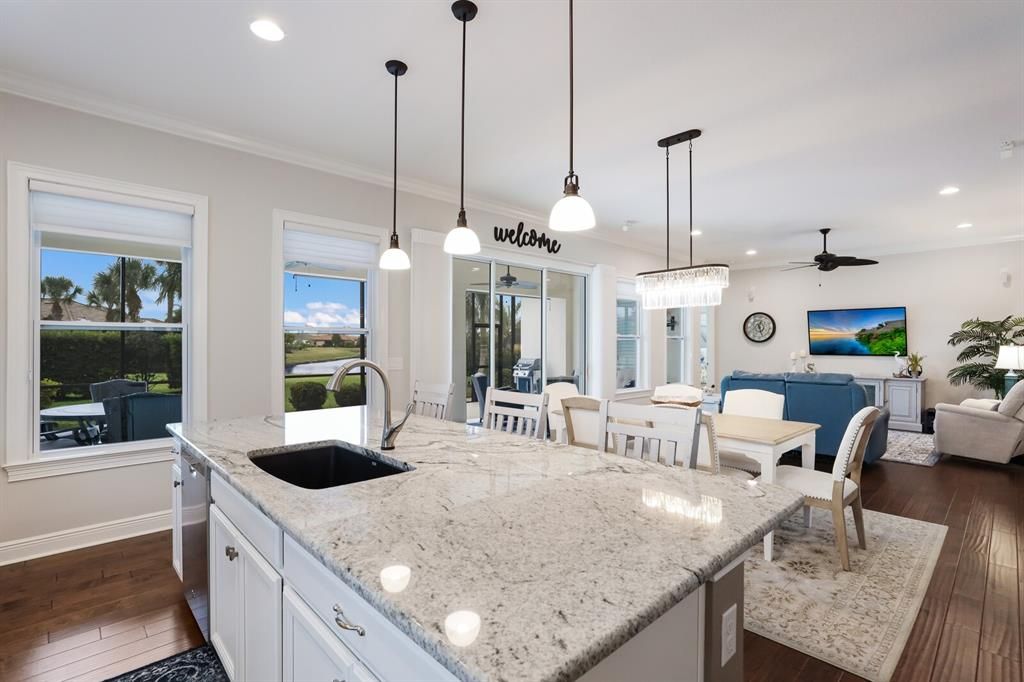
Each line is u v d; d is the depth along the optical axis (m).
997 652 1.99
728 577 1.05
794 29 2.24
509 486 1.43
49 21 2.21
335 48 2.42
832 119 3.14
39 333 2.89
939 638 2.08
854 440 2.66
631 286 7.05
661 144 3.54
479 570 0.90
